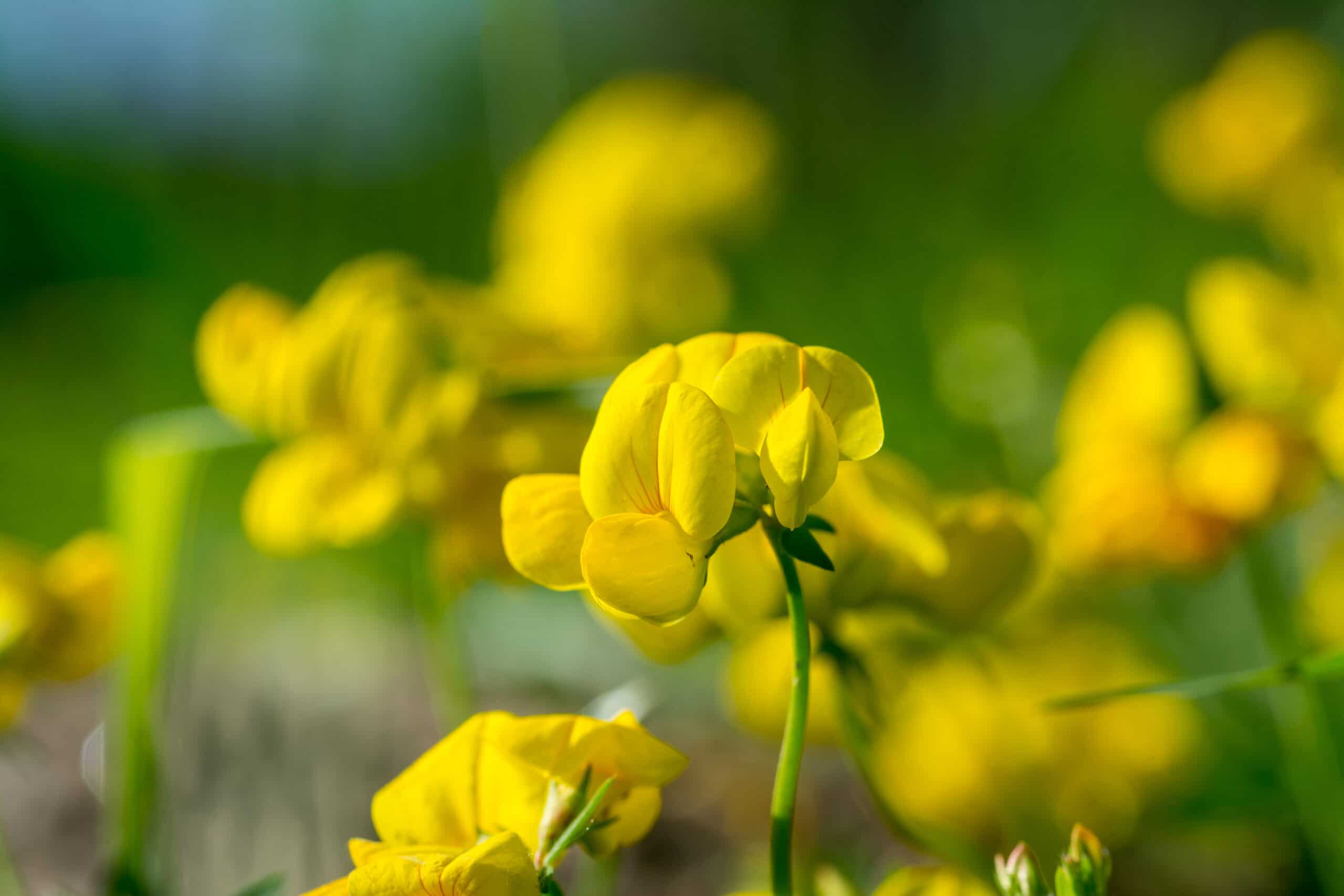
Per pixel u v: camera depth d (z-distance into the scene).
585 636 0.61
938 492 0.59
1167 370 0.38
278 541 0.34
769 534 0.26
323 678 0.57
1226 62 0.82
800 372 0.26
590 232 0.65
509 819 0.27
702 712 0.55
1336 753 0.38
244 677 0.56
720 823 0.45
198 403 0.91
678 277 0.67
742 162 0.71
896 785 0.34
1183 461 0.37
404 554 0.65
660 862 0.43
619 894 0.41
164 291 0.92
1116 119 0.97
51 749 0.51
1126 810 0.38
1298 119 0.72
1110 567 0.38
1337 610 0.43
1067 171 0.95
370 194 0.99
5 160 0.96
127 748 0.34
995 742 0.34
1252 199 0.75
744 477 0.27
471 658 0.61
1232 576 0.48
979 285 0.77
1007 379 0.62
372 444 0.34
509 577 0.34
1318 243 0.66
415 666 0.59
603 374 0.34
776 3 1.17
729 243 0.78
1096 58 1.03
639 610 0.26
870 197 0.96
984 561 0.29
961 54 1.12
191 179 0.93
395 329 0.33
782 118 1.11
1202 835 0.40
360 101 0.93
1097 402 0.40
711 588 0.30
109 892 0.33
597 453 0.26
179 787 0.42
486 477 0.33
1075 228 0.89
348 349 0.33
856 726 0.29
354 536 0.33
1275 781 0.39
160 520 0.37
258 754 0.45
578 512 0.27
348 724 0.50
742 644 0.34
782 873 0.26
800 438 0.26
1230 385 0.38
